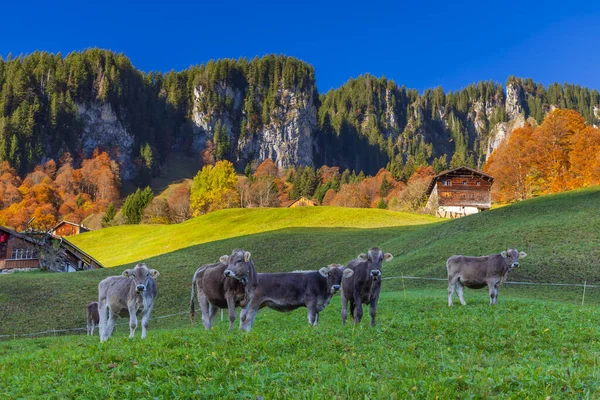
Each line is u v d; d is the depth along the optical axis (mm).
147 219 172750
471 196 115625
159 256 73562
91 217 199250
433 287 42688
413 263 51312
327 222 98625
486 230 60031
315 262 64812
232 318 18891
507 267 26828
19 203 191250
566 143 125875
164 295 50406
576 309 23422
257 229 99938
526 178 129375
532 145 126500
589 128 121625
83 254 77312
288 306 19766
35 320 41969
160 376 11117
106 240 118250
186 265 64688
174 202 186750
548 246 47875
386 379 10430
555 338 15406
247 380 10539
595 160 110938
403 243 65188
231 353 12875
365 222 96000
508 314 21609
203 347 13820
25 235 74312
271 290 19484
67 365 12609
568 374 10539
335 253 67375
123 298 20859
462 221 67625
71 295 48469
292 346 13930
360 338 15023
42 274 60469
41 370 12547
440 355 12969
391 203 168125
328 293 19875
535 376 10281
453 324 17672
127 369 11773
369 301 19641
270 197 189875
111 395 10133
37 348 25703
